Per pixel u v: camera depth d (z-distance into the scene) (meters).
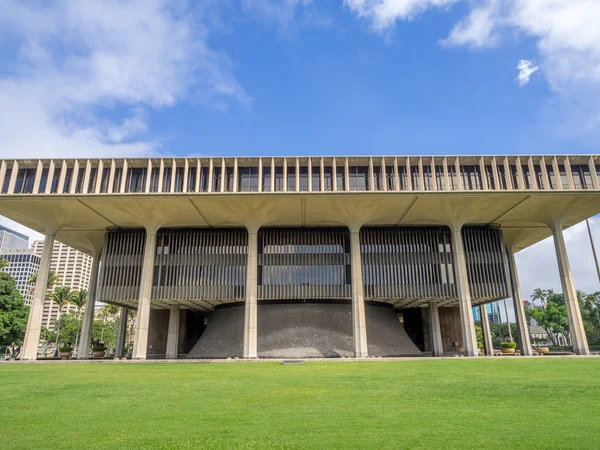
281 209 33.72
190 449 6.90
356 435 7.66
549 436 7.50
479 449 6.73
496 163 33.25
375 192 31.12
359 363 23.52
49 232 34.66
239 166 33.38
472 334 32.53
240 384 14.89
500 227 38.94
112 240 37.97
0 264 61.53
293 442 7.23
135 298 36.25
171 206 32.88
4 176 32.31
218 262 36.56
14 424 8.86
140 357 32.16
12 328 54.84
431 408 10.24
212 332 38.97
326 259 36.47
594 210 35.19
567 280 34.12
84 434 7.95
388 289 35.62
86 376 18.12
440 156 32.97
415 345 42.34
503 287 36.62
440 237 37.31
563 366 20.45
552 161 33.00
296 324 35.62
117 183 32.59
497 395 12.09
